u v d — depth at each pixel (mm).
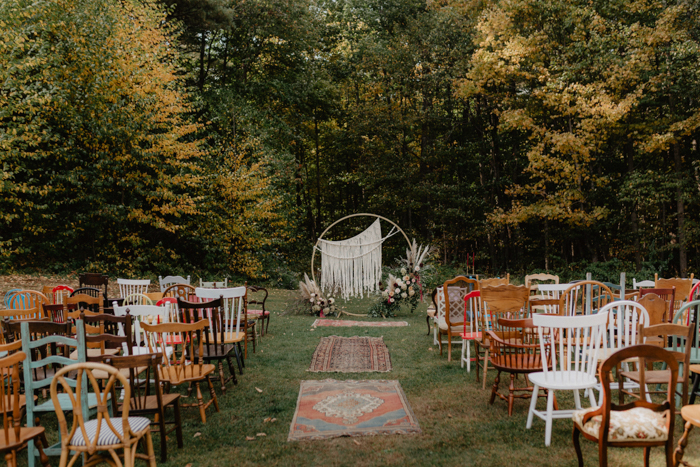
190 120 14898
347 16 23859
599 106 13297
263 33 18969
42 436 3055
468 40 19000
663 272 15203
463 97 17406
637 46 13445
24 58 10445
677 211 15133
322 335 7918
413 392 4824
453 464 3234
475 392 4785
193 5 15961
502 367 4129
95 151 13023
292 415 4203
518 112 15242
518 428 3836
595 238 17266
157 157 13578
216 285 7871
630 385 4289
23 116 11383
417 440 3639
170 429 3660
